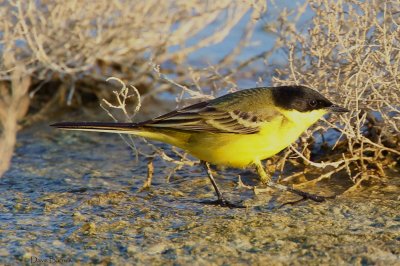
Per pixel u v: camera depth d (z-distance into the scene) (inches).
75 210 447.8
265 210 438.9
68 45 622.2
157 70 502.3
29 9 586.6
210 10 631.8
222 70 696.4
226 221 419.2
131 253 377.7
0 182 509.0
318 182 485.7
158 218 429.4
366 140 476.4
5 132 476.1
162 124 436.5
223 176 506.9
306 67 524.7
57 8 611.8
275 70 535.5
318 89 489.1
